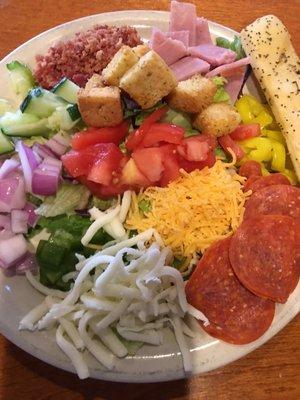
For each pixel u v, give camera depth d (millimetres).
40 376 189
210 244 198
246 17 278
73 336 180
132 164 206
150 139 208
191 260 198
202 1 281
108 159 202
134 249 187
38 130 221
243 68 236
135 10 261
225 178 207
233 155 219
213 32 254
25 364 191
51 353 177
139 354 179
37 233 209
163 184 209
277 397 190
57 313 180
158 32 227
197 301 187
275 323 185
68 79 227
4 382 188
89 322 183
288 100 226
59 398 187
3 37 264
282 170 229
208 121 215
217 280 188
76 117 214
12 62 234
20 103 233
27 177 207
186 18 242
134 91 202
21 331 180
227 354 179
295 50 268
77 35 240
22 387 188
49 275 194
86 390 188
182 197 202
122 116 211
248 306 186
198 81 214
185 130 225
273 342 198
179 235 197
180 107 218
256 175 217
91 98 200
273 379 193
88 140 207
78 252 200
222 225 201
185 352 177
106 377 175
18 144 216
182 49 232
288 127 221
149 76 197
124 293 178
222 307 186
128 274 182
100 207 213
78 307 184
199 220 201
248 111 236
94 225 197
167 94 211
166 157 207
